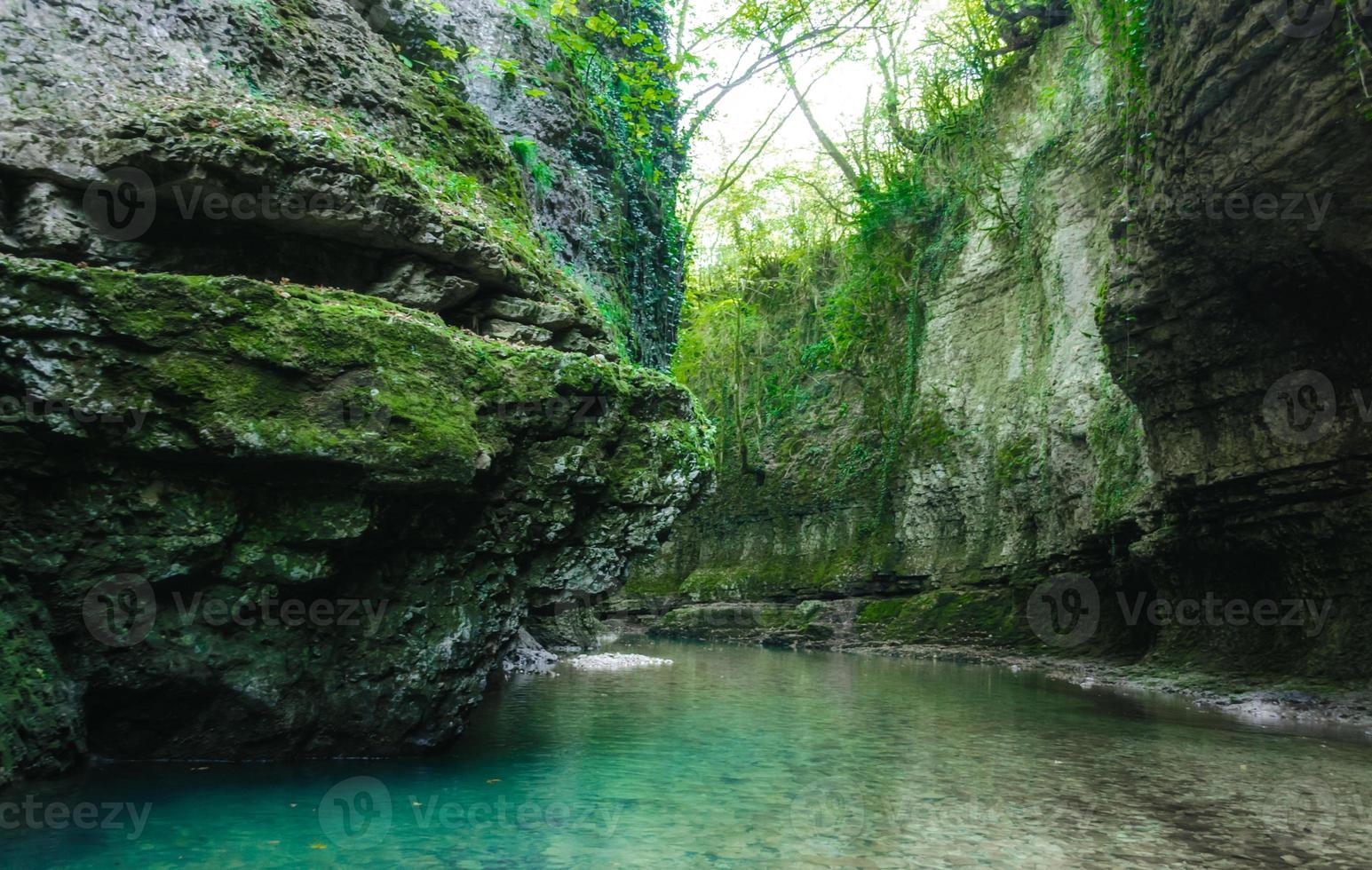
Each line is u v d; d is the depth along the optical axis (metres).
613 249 15.16
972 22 27.34
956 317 27.75
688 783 7.48
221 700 6.72
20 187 6.87
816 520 31.53
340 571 6.94
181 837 5.34
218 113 7.23
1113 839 6.06
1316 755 9.27
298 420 6.35
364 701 7.20
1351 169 10.49
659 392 8.68
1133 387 16.47
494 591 7.88
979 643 22.89
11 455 5.82
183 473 6.31
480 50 13.77
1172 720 11.64
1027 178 24.97
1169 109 12.61
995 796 7.24
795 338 36.12
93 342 5.93
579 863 5.28
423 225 8.01
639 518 8.47
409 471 6.63
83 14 7.57
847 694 13.95
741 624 30.06
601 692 13.27
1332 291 12.78
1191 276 14.03
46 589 6.04
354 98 9.58
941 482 26.62
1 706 5.66
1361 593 13.53
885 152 31.17
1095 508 19.73
